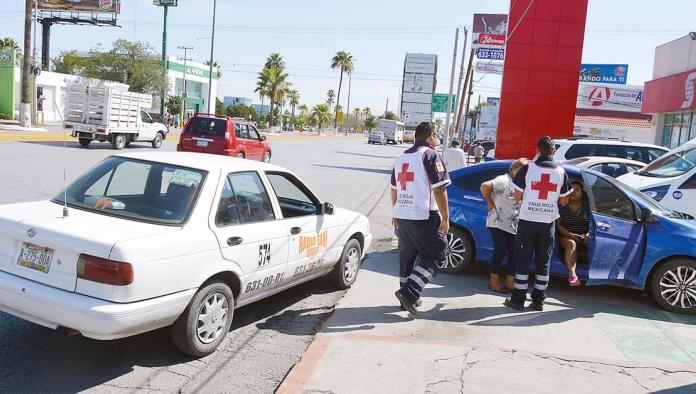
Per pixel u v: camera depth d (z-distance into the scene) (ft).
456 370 14.51
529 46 64.44
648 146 44.60
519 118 65.26
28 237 13.44
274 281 17.74
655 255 21.58
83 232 13.17
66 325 12.75
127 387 13.35
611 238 21.75
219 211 15.46
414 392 13.30
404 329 17.97
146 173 15.83
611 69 166.71
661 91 79.10
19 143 74.69
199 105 247.29
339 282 21.93
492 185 21.97
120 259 12.58
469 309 20.30
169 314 13.73
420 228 18.35
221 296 15.30
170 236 13.78
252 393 13.51
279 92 240.94
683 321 20.44
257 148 66.69
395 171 18.85
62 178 44.16
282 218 17.99
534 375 14.43
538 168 19.70
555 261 22.52
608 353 16.84
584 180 22.56
